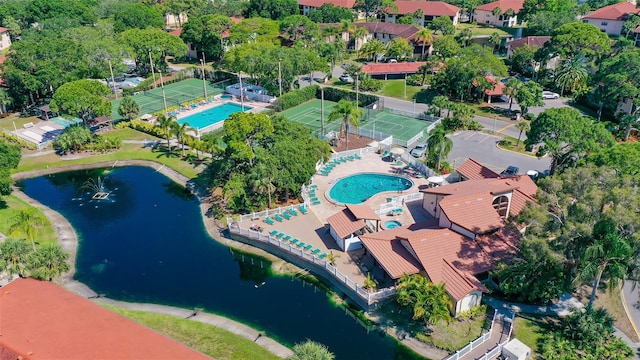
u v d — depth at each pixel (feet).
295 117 362.12
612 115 338.34
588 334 150.82
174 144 312.71
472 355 148.87
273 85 390.42
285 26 506.89
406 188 251.80
